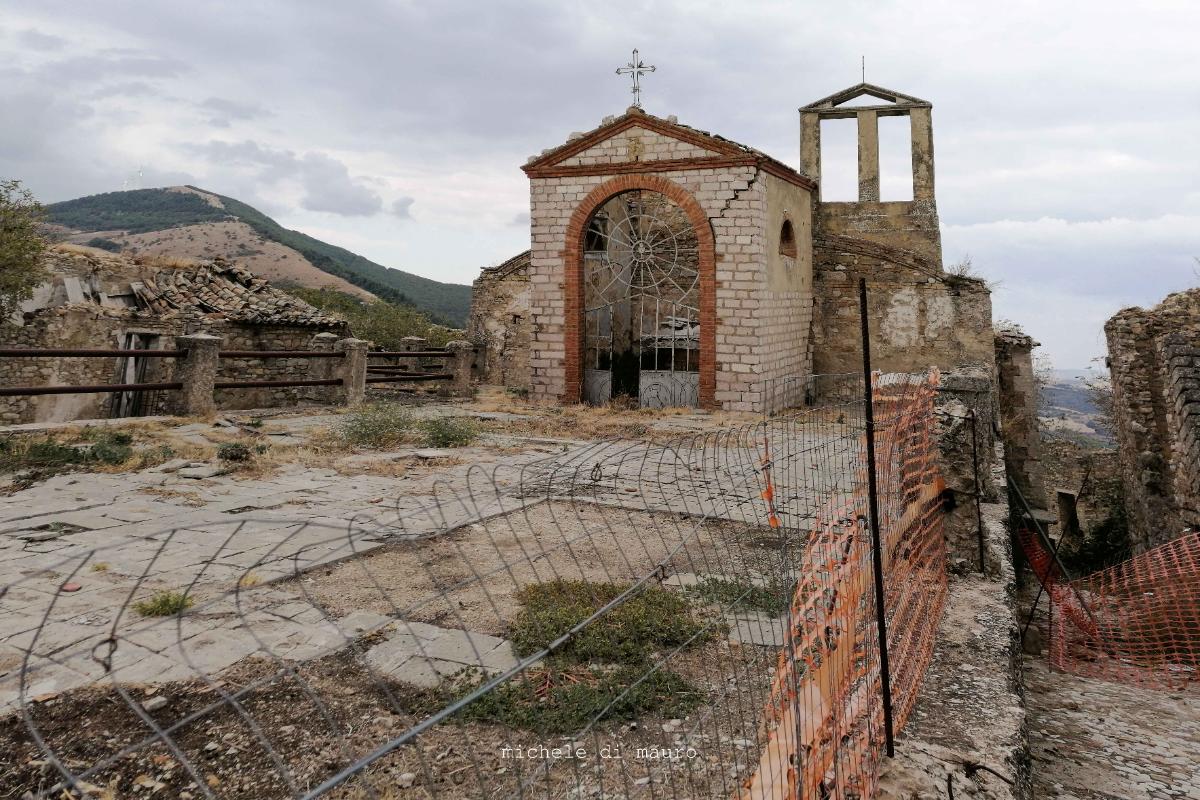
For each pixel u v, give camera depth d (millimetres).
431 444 10406
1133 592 7098
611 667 3588
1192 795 3812
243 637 3803
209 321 18188
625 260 16797
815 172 20562
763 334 14859
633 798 2566
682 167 15117
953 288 17344
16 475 7316
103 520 6023
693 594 4492
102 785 2586
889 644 3363
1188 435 9352
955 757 3051
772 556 5258
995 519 6617
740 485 7266
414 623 4078
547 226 16094
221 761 2754
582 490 7336
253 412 12359
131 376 17250
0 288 16516
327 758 2793
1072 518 16922
